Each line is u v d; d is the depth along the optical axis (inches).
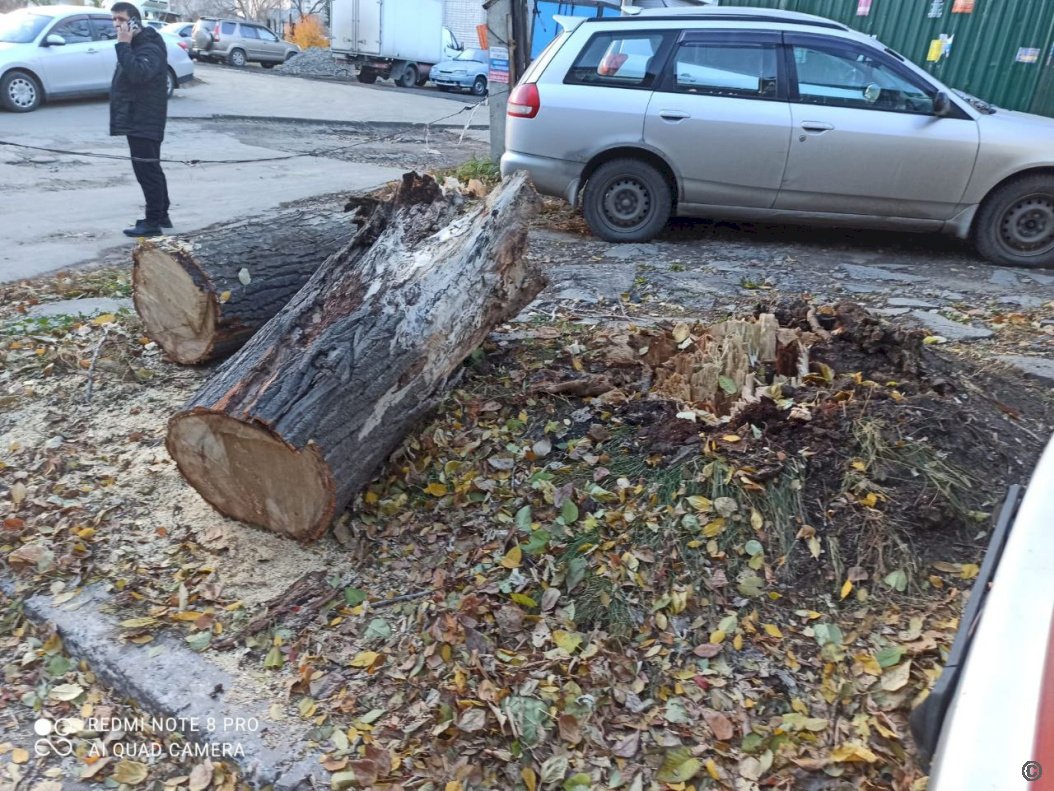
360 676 108.1
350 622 115.9
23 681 112.0
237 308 174.1
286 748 98.6
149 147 289.3
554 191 280.5
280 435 116.8
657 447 135.0
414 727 100.6
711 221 317.7
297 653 111.7
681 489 126.5
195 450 128.5
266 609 118.5
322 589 121.5
